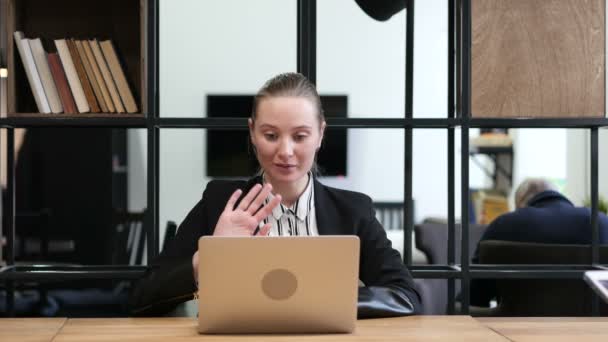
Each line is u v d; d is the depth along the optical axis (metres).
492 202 7.12
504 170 7.39
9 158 2.46
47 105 2.33
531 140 7.11
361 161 7.73
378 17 2.60
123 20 2.53
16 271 2.34
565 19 2.37
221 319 1.45
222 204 2.01
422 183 7.73
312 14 2.41
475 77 2.37
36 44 2.32
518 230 2.90
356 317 1.55
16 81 2.36
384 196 7.75
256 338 1.42
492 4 2.36
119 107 2.33
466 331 1.51
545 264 2.62
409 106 2.45
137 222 5.75
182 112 7.41
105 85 2.34
